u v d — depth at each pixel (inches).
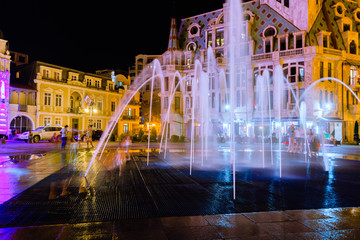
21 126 1542.8
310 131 696.4
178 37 1968.5
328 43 1504.7
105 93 1987.0
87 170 409.4
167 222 177.9
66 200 234.1
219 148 999.6
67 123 1718.8
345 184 313.1
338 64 1530.5
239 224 174.6
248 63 1604.3
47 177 347.6
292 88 1497.3
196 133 1723.7
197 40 1861.5
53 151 768.3
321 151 892.6
